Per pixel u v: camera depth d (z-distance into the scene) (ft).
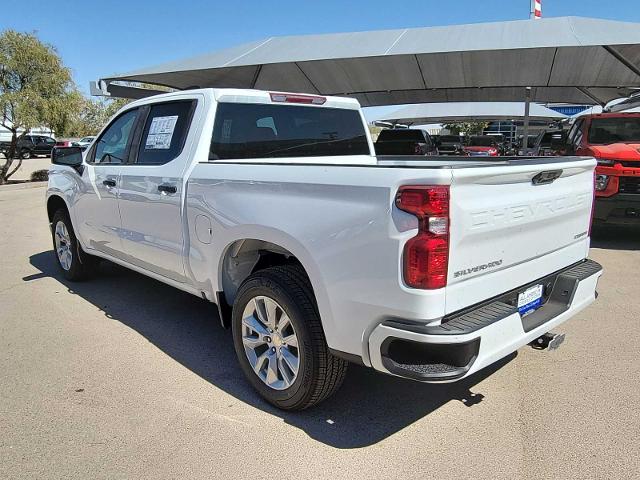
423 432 9.97
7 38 61.52
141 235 14.40
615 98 52.16
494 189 8.79
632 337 14.24
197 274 12.46
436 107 88.17
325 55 32.14
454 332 8.07
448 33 32.48
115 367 12.80
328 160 15.37
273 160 13.84
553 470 8.80
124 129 15.70
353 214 8.68
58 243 20.35
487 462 9.04
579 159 11.23
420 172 7.99
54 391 11.61
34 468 8.99
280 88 46.32
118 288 19.22
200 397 11.34
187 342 14.33
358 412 10.71
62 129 66.13
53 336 14.73
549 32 29.68
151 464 9.07
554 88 49.90
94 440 9.77
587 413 10.50
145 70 38.93
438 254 7.97
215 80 41.88
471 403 10.98
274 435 9.91
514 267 9.57
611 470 8.79
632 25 29.81
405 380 12.03
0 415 10.64
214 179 11.50
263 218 10.20
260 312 10.82
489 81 44.21
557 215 10.44
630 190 24.66
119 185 15.02
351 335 9.01
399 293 8.21
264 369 11.02
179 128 13.37
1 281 20.33
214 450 9.45
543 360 12.91
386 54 30.27
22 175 80.18
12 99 61.16
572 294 10.69
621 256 23.63
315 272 9.35
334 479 8.66
